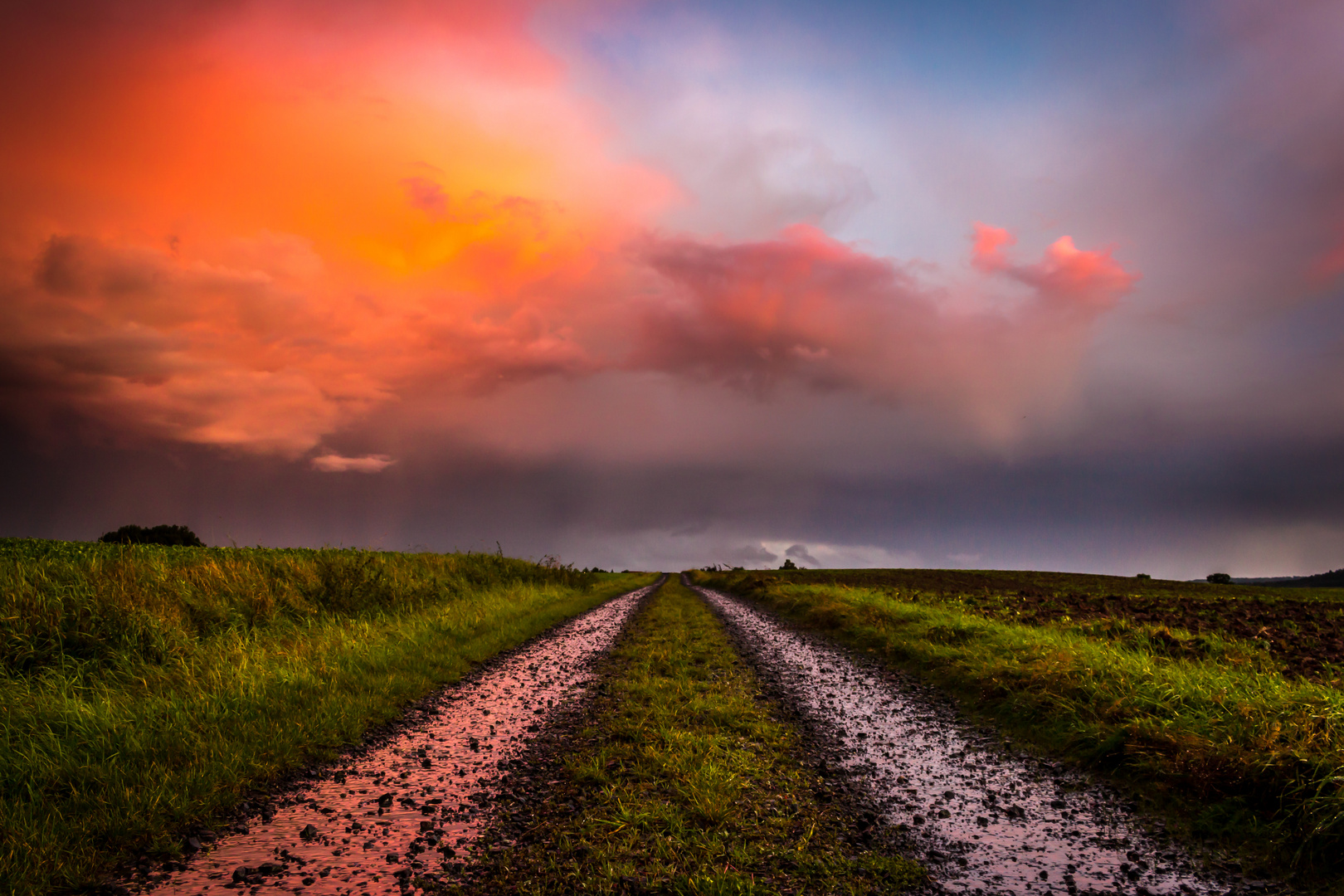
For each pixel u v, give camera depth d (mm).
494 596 21656
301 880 4156
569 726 7988
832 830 5055
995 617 17094
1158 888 4293
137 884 4078
